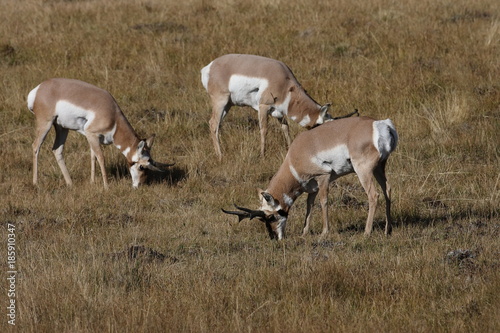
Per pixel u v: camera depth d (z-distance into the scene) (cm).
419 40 5703
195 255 2712
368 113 4625
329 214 3206
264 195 2820
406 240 2762
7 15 6875
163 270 2486
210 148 4234
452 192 3412
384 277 2342
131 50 5797
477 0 6875
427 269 2380
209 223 3097
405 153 3944
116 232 2969
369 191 2794
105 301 2211
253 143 4238
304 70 5341
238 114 4753
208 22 6481
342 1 6881
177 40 6047
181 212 3281
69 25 6488
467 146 3978
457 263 2467
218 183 3728
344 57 5556
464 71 5088
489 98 4597
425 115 4497
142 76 5325
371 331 1955
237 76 3994
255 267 2531
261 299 2225
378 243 2758
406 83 4931
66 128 3759
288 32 6100
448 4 6719
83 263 2478
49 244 2805
